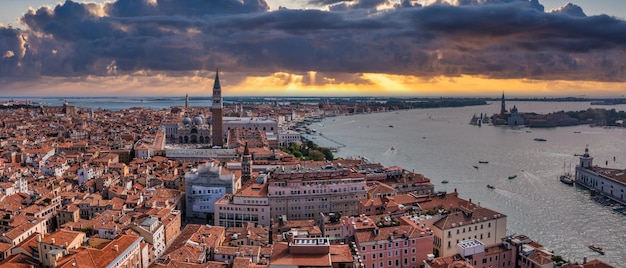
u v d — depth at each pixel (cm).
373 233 19638
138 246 19150
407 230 19912
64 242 17862
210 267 17775
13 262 17175
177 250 19425
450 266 17388
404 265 19625
